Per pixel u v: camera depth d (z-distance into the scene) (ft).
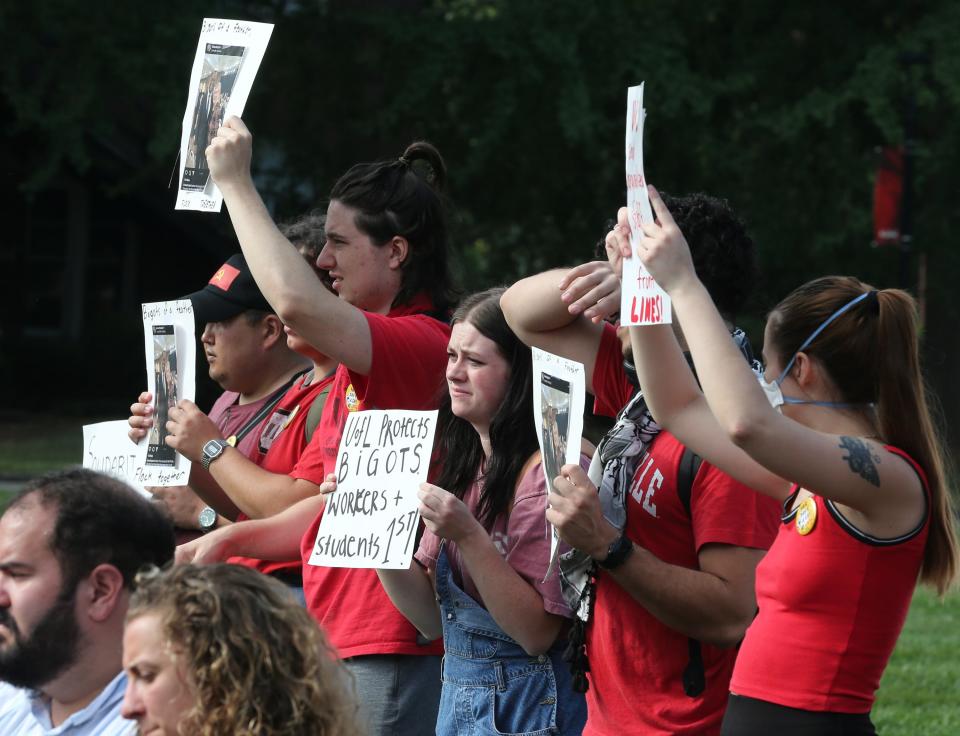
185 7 167.63
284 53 176.24
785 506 31.32
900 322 31.12
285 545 40.63
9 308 225.97
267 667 22.38
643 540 33.58
